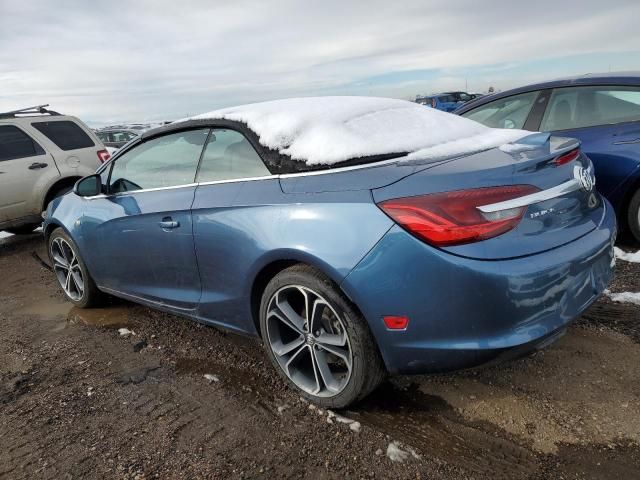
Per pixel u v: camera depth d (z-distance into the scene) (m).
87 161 6.99
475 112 5.51
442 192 2.05
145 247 3.22
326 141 2.46
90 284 3.98
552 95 4.81
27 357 3.29
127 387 2.83
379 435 2.27
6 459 2.27
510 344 2.03
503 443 2.18
